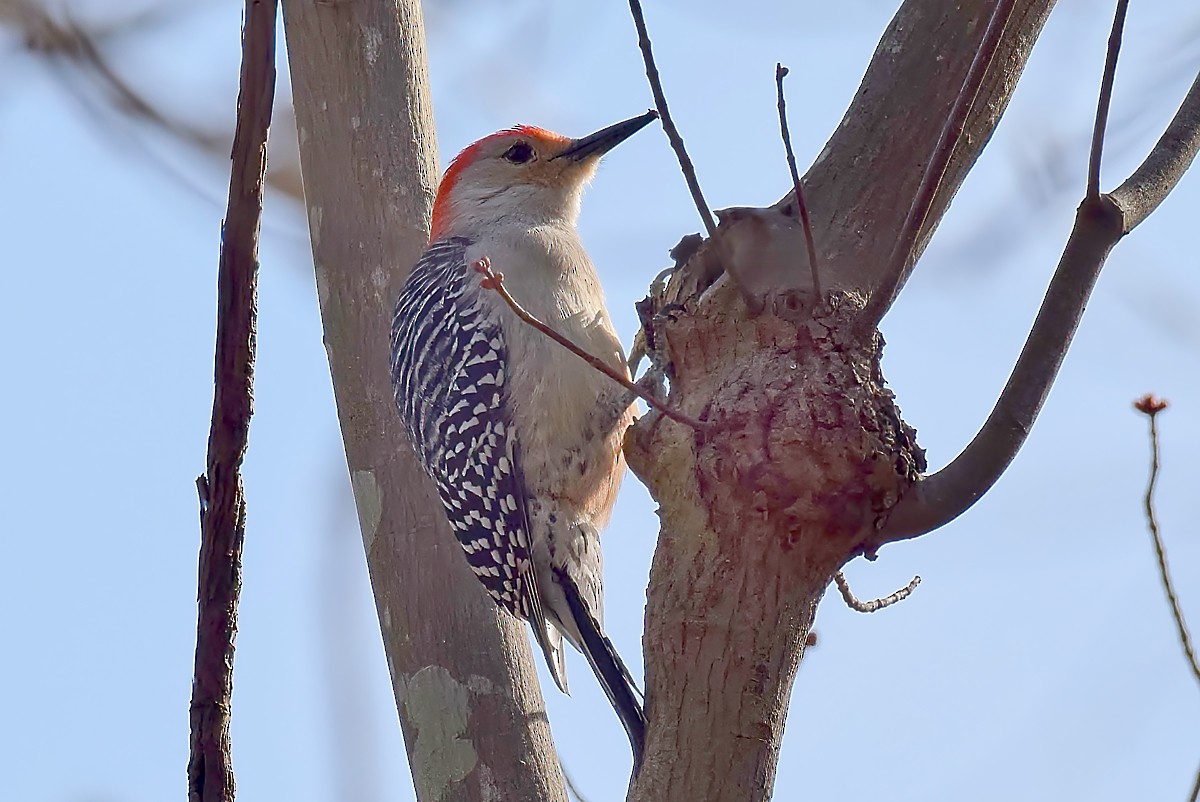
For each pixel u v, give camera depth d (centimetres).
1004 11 629
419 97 1132
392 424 1072
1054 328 656
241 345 712
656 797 677
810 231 677
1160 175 700
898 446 673
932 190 650
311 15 1117
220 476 728
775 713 678
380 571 1038
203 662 738
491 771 946
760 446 667
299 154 1139
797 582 672
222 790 743
